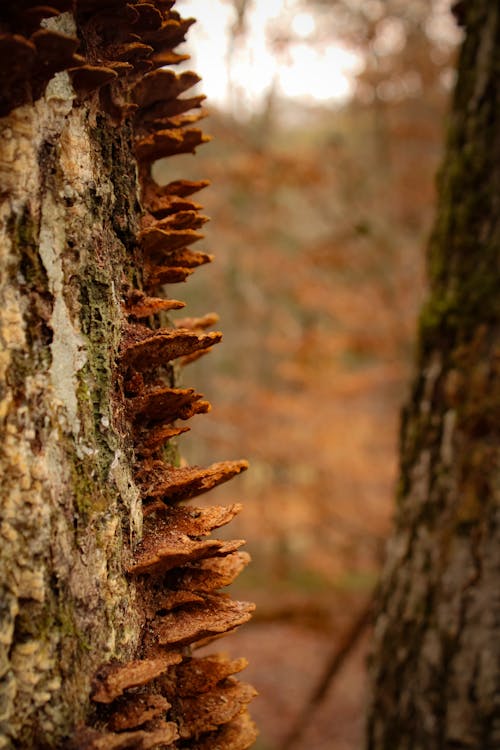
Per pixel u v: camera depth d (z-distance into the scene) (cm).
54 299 100
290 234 535
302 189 464
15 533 98
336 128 521
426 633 142
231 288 565
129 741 98
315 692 344
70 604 100
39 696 98
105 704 100
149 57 108
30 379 99
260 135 451
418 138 505
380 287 464
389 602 153
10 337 98
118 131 105
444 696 140
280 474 495
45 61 97
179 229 109
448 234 149
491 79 141
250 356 614
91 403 102
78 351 101
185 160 440
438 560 142
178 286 601
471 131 144
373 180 518
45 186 100
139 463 105
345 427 459
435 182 161
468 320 141
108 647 101
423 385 151
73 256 101
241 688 108
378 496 465
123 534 103
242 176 428
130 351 104
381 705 152
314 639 531
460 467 141
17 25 97
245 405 464
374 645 157
